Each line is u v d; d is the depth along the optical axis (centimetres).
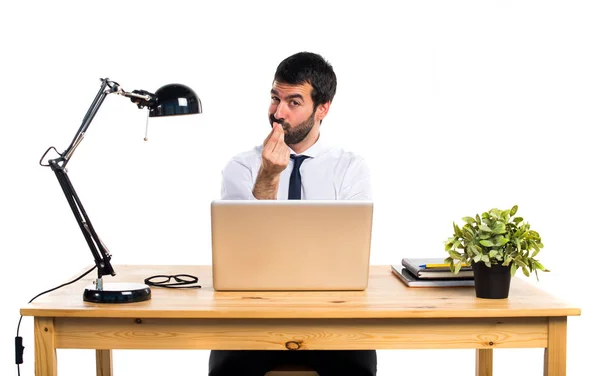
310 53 370
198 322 261
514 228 275
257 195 365
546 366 265
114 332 261
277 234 277
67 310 256
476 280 274
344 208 276
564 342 263
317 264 280
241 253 279
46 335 261
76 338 262
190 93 284
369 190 380
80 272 317
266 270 279
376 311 253
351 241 279
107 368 342
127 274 311
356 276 281
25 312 257
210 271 318
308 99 370
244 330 261
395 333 262
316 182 380
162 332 261
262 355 304
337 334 262
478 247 271
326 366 303
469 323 263
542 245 273
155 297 272
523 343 264
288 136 375
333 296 274
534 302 266
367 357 308
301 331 261
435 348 263
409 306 259
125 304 262
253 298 271
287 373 292
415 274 294
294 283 281
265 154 357
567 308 258
